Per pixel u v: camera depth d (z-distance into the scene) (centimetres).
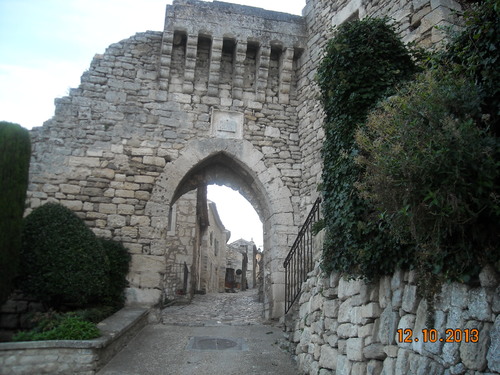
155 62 1005
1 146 651
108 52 989
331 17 962
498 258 282
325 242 528
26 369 505
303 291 633
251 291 2884
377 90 531
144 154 944
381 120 375
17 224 645
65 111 934
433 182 300
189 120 988
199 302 1495
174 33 1014
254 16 1055
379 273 416
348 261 465
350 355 444
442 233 309
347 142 514
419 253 343
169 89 999
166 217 916
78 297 691
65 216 737
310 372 542
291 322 692
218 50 1017
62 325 572
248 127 1020
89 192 898
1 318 772
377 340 407
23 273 682
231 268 3209
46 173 892
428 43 660
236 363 610
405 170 310
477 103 315
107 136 937
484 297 287
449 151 288
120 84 973
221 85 1038
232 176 1066
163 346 682
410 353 351
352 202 457
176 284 1590
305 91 1027
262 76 1043
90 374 520
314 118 967
